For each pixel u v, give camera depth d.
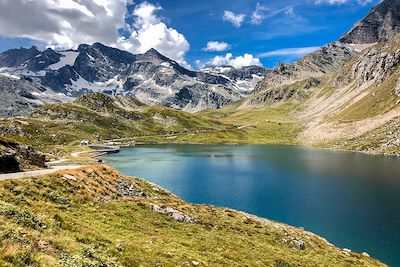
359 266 49.34
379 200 103.00
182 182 133.25
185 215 49.25
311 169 165.25
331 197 107.56
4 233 19.92
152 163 191.38
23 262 17.33
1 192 32.34
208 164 187.50
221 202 102.69
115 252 26.50
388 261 63.06
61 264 19.27
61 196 38.75
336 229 78.62
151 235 37.03
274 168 170.25
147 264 26.81
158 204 51.41
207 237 42.25
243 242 44.56
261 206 98.25
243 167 174.88
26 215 25.47
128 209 44.69
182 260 30.53
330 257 50.75
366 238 73.69
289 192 114.81
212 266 31.58
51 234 24.38
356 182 129.88
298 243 52.12
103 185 51.44
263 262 38.06
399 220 84.81
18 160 66.12
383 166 171.38
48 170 64.12
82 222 32.09
